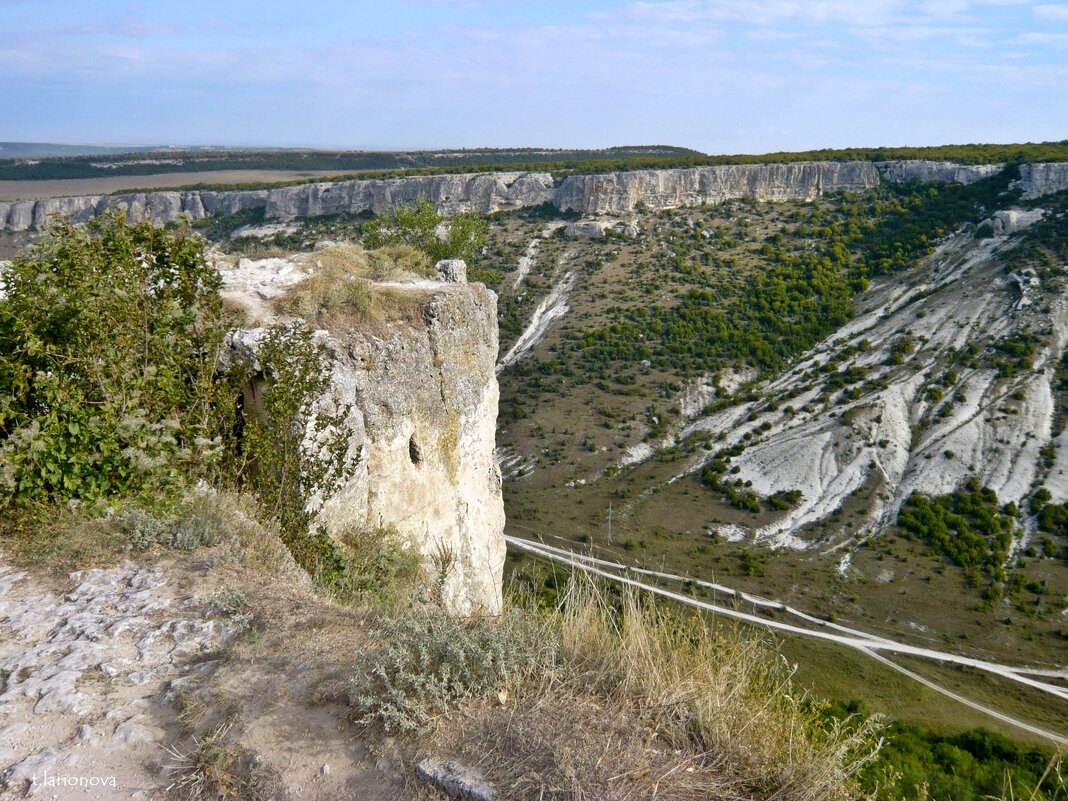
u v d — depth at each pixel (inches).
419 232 1475.1
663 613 187.5
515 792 129.2
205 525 257.3
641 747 140.9
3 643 191.8
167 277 339.0
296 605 207.3
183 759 148.3
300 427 363.9
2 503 258.1
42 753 149.6
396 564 401.7
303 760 143.7
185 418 323.9
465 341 569.6
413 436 498.6
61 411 271.3
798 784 134.3
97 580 225.8
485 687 156.3
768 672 174.1
